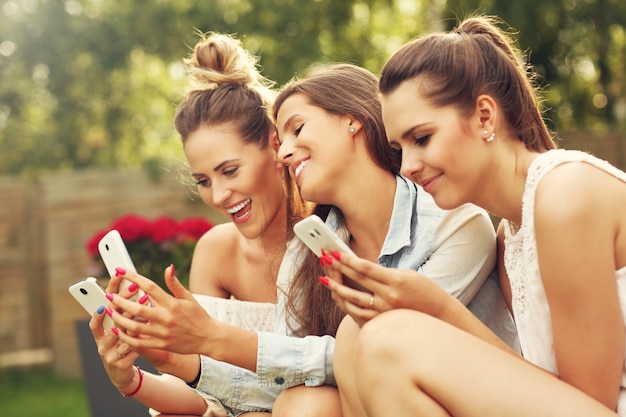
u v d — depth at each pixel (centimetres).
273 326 284
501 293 255
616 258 200
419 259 243
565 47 1009
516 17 922
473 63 208
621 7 976
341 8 1070
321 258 209
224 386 252
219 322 229
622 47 1058
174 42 1102
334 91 248
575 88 1060
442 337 192
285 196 280
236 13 1054
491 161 211
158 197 837
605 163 202
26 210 855
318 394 236
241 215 276
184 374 248
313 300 260
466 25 226
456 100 206
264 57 1023
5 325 848
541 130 220
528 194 204
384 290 203
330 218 264
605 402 201
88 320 395
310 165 247
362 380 198
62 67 1172
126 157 1301
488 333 208
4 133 1296
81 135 1278
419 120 207
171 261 438
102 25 1123
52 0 1141
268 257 292
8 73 1219
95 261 454
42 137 1281
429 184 212
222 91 276
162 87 1268
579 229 194
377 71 1106
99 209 830
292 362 236
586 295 196
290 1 1041
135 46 1122
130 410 387
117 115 1262
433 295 204
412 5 1098
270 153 275
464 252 240
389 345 193
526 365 193
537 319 213
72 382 812
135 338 223
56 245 823
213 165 270
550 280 200
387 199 251
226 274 302
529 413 185
